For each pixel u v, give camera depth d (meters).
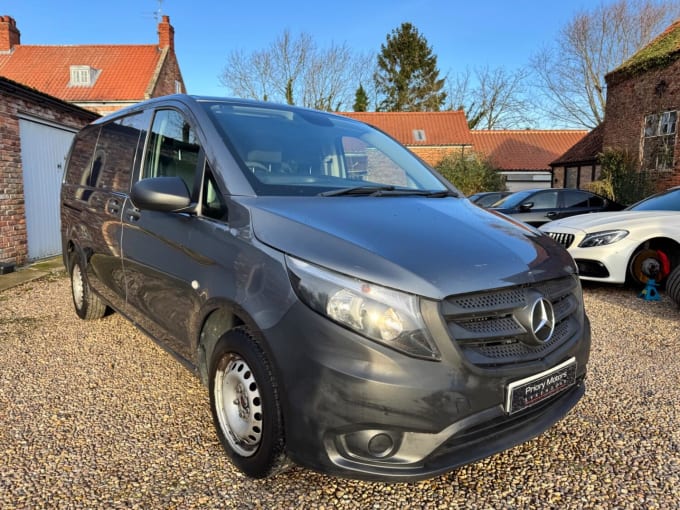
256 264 2.11
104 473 2.32
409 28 50.06
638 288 6.44
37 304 5.45
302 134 3.05
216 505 2.10
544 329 2.05
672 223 5.93
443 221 2.39
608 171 15.66
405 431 1.82
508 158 30.70
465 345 1.89
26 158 8.22
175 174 2.89
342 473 1.86
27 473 2.31
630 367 3.70
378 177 3.17
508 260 2.10
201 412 2.94
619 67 17.70
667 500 2.18
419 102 49.84
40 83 25.31
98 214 3.75
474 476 2.35
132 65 26.61
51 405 3.01
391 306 1.82
